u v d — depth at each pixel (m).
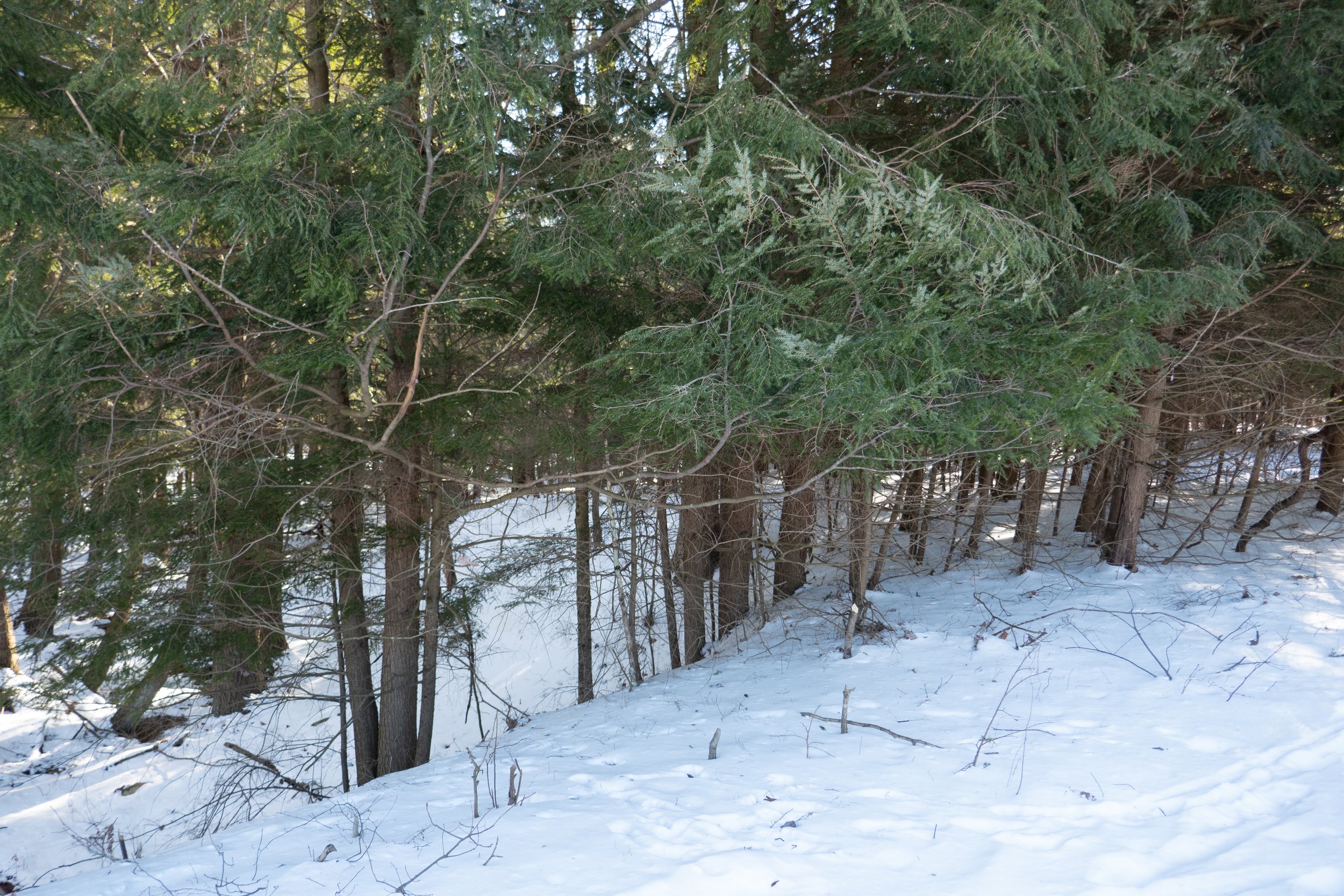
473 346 8.41
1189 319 8.97
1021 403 5.65
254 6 5.12
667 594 12.20
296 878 4.16
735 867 3.81
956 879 3.67
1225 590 8.72
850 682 7.74
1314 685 6.02
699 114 6.05
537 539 9.87
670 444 7.07
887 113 8.71
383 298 5.81
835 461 6.95
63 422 5.86
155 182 5.07
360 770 9.89
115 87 5.35
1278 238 7.97
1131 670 6.95
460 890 3.85
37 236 5.49
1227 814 4.24
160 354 6.12
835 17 8.54
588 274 6.10
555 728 8.39
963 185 6.70
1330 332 8.71
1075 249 6.91
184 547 8.13
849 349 5.46
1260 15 7.44
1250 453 12.06
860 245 5.35
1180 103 6.58
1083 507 13.51
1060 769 5.03
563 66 6.06
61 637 8.27
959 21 5.84
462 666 10.83
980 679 7.27
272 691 9.82
